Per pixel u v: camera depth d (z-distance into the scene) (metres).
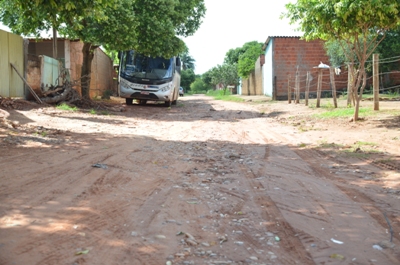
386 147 8.44
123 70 23.00
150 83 22.81
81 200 4.75
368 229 4.05
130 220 4.16
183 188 5.50
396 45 28.09
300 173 6.54
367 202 4.95
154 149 8.53
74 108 16.53
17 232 3.70
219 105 28.27
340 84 32.69
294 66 33.47
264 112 20.33
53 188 5.18
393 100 22.30
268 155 8.15
